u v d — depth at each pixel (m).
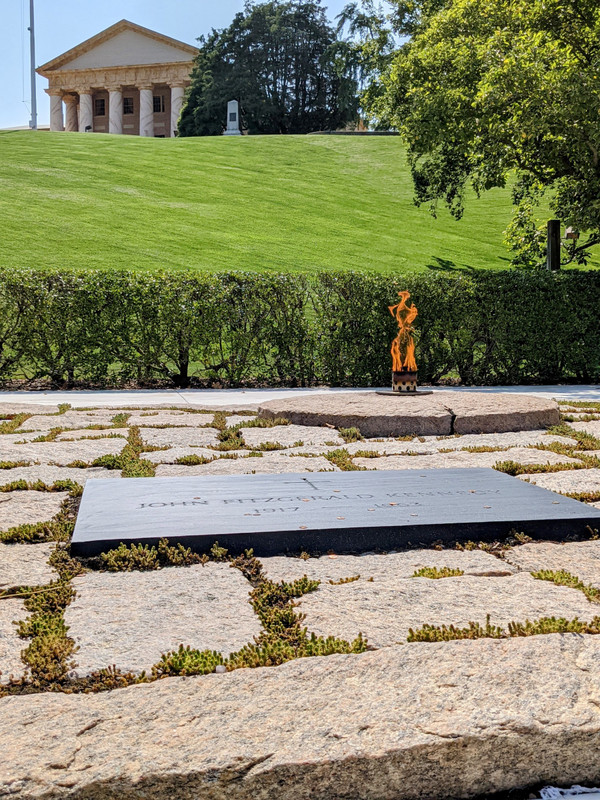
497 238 24.19
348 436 6.71
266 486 4.52
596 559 3.53
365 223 24.56
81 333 11.90
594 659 2.36
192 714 2.07
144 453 5.91
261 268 18.77
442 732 1.99
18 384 12.07
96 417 7.89
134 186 26.02
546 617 2.75
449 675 2.26
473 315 12.62
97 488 4.45
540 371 13.04
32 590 3.11
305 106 61.69
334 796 1.91
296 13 60.00
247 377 12.77
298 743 1.95
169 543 3.56
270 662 2.40
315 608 2.90
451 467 5.41
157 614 2.85
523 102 13.16
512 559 3.54
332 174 30.50
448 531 3.78
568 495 4.55
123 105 70.19
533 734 2.01
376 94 24.88
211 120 58.34
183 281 12.16
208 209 24.16
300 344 12.45
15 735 1.97
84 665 2.42
